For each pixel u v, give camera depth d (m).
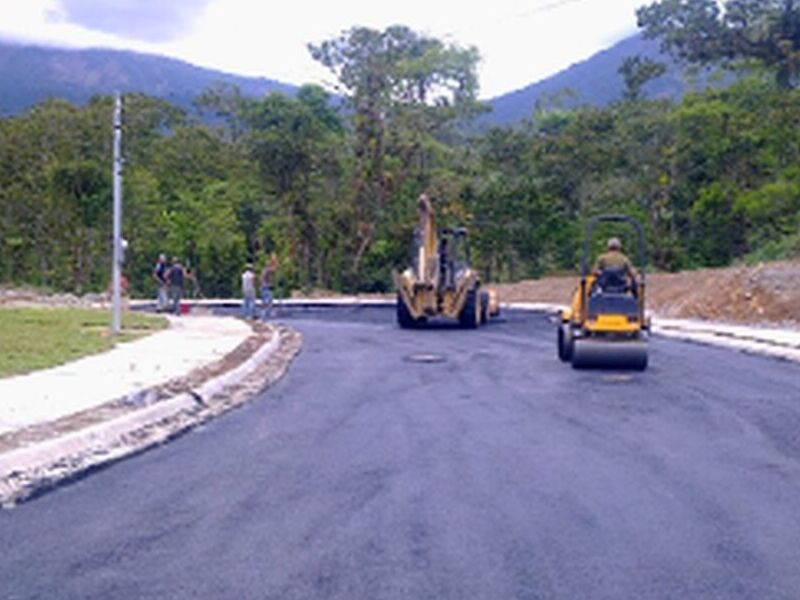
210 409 13.80
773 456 10.59
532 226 54.41
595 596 6.32
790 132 43.75
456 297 29.19
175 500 8.77
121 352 19.91
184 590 6.45
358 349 22.83
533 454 10.64
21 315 28.80
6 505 8.63
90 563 7.02
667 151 50.62
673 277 38.81
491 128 59.12
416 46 58.81
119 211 23.75
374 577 6.65
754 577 6.70
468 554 7.14
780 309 29.48
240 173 60.50
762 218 44.78
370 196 56.62
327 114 71.38
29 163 53.06
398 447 11.03
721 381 16.78
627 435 11.77
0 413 12.54
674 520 8.06
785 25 40.88
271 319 35.03
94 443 11.18
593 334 18.06
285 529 7.82
